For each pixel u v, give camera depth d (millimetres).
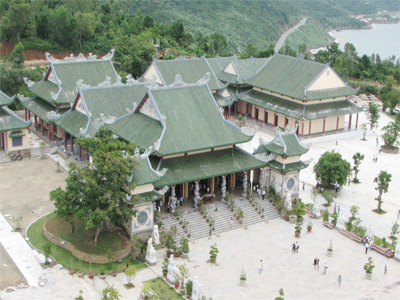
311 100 135875
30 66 182000
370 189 108562
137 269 73562
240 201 92125
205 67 149000
